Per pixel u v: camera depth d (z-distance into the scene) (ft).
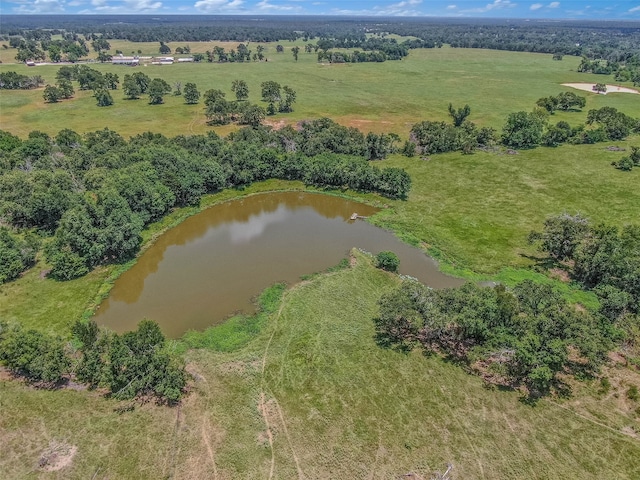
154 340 115.44
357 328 138.92
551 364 113.39
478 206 219.82
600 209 214.69
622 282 142.61
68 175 215.31
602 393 115.03
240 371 122.83
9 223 193.06
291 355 128.26
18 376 119.55
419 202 224.74
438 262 175.73
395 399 113.70
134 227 177.68
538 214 211.20
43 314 145.28
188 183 215.51
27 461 97.40
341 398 114.21
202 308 149.48
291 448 101.50
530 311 121.70
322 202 229.04
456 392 115.44
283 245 189.37
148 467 96.73
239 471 96.32
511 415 109.19
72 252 164.76
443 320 122.83
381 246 187.93
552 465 97.66
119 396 112.98
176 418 108.37
